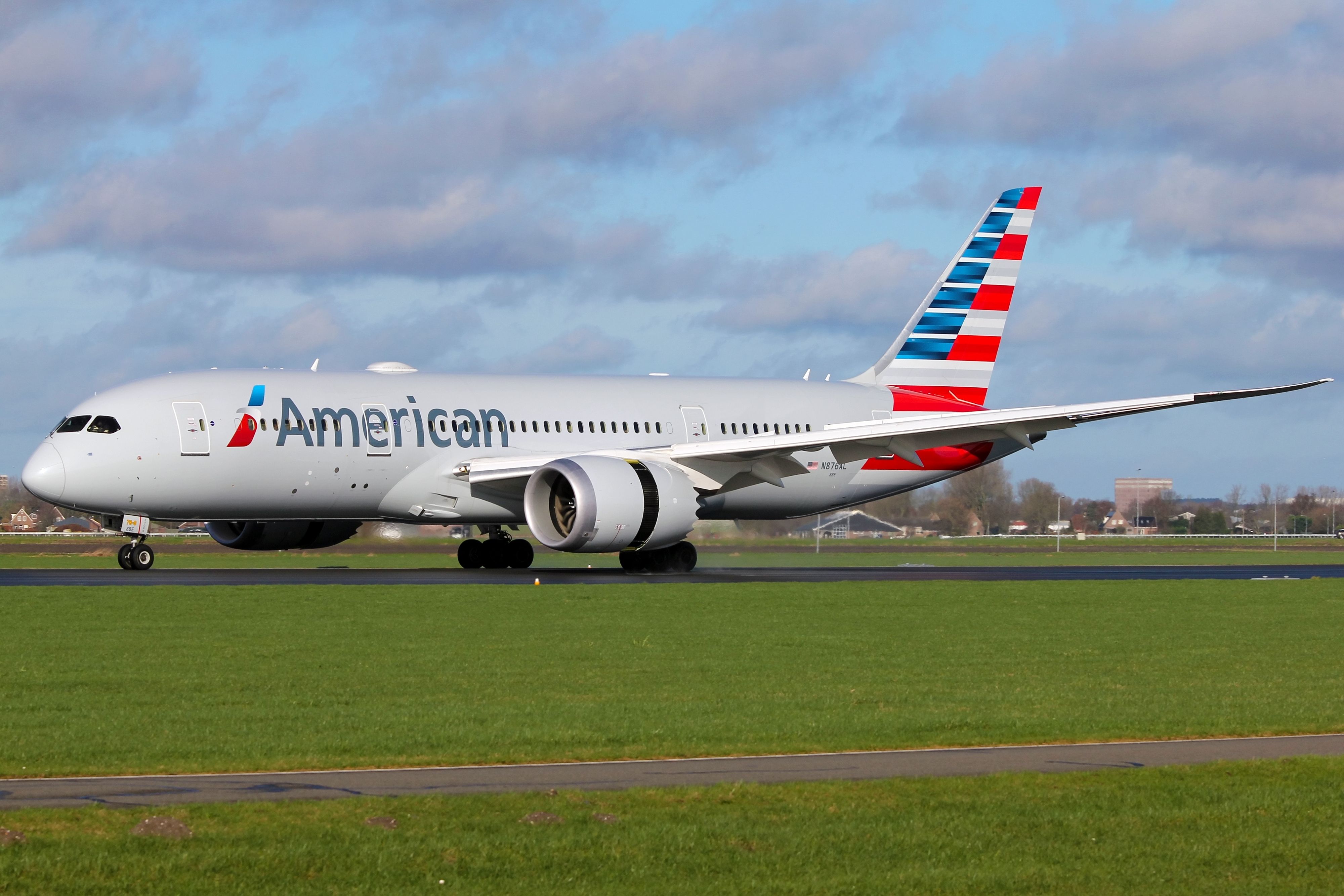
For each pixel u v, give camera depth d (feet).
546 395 394.93
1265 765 114.32
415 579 334.03
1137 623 248.52
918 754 119.14
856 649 199.31
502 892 81.71
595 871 85.25
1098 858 89.81
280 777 106.42
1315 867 88.84
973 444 444.55
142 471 339.98
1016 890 83.92
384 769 110.22
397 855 86.58
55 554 583.99
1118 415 361.10
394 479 366.84
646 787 103.60
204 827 91.15
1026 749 122.01
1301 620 257.14
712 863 87.10
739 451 360.69
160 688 153.28
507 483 369.50
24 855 84.69
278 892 80.64
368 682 161.17
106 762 110.93
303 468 354.33
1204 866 88.63
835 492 430.61
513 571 385.70
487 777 107.34
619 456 362.33
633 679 165.58
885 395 445.37
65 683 156.35
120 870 82.89
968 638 216.54
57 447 339.36
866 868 87.10
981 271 457.68
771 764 113.80
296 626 218.79
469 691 154.51
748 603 270.87
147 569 362.74
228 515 357.00
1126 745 124.88
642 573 382.83
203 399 347.77
